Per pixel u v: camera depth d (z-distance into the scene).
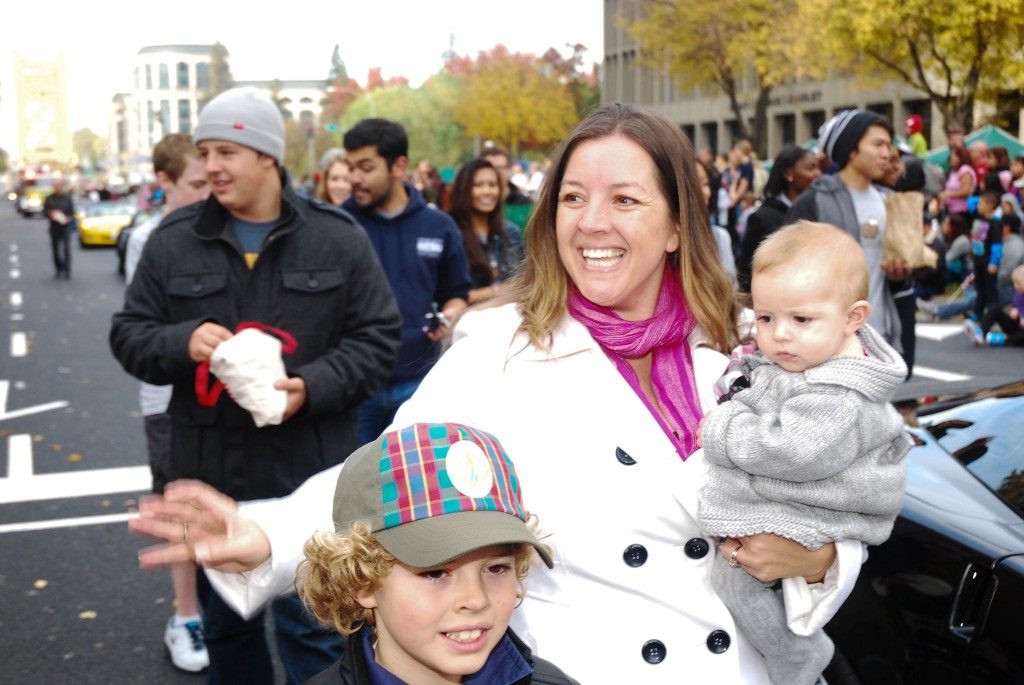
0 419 9.05
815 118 42.22
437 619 1.48
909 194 5.09
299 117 158.00
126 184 68.56
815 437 1.78
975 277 11.59
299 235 3.26
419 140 79.19
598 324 1.96
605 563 1.86
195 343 3.04
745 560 1.84
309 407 3.12
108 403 9.71
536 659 1.69
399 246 5.06
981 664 2.66
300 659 3.07
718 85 35.09
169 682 4.08
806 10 24.41
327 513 1.85
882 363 1.86
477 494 1.49
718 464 1.87
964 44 19.25
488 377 1.94
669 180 1.96
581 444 1.89
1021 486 2.93
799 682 1.95
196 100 161.12
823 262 1.88
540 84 58.94
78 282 21.89
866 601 3.03
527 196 7.77
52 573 5.29
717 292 2.04
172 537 1.81
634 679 1.85
